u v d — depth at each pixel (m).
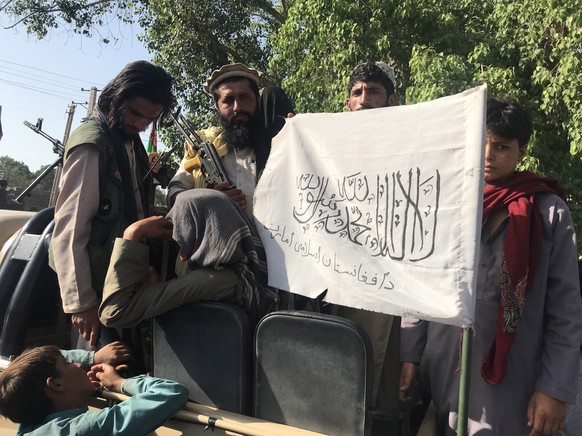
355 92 3.02
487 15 9.05
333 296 1.72
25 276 2.23
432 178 1.56
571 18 7.51
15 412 1.85
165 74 2.27
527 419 1.70
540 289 1.71
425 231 1.56
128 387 1.86
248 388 1.77
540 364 1.72
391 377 1.92
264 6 13.48
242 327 1.76
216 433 1.73
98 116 2.24
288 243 1.85
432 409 2.03
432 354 1.86
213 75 2.41
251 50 13.63
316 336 1.66
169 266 2.09
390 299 1.60
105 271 2.13
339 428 1.62
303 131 1.86
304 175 1.84
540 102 8.00
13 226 2.67
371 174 1.68
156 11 13.17
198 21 12.85
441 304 1.50
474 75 7.66
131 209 2.25
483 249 1.78
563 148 7.93
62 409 1.86
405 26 8.60
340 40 8.66
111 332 2.14
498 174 1.80
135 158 2.42
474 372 1.74
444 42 8.46
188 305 1.84
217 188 2.07
